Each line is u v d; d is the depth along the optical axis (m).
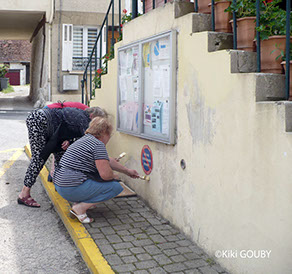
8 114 12.64
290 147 2.08
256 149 2.34
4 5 13.34
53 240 3.36
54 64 13.84
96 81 5.95
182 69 3.21
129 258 2.83
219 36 2.89
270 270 2.25
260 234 2.32
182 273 2.63
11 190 4.71
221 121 2.68
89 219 3.51
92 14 13.78
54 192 4.37
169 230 3.37
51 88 13.93
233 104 2.55
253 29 2.76
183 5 3.34
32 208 4.13
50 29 13.73
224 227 2.67
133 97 4.20
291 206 2.08
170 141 3.35
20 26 17.12
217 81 2.72
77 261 2.99
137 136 4.05
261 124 2.29
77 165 3.40
